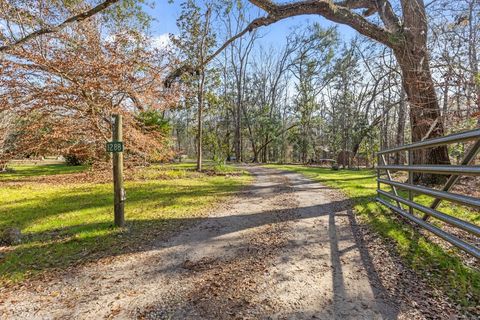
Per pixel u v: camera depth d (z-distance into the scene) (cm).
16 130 1088
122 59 956
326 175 1311
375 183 938
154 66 1020
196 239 403
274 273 291
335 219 489
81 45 920
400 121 1555
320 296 244
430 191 334
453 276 262
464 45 536
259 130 3145
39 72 852
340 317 213
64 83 907
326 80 3052
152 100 1054
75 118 986
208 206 627
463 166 255
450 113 616
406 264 296
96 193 816
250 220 502
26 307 236
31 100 884
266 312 222
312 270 295
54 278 287
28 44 804
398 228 407
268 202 663
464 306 219
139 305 236
